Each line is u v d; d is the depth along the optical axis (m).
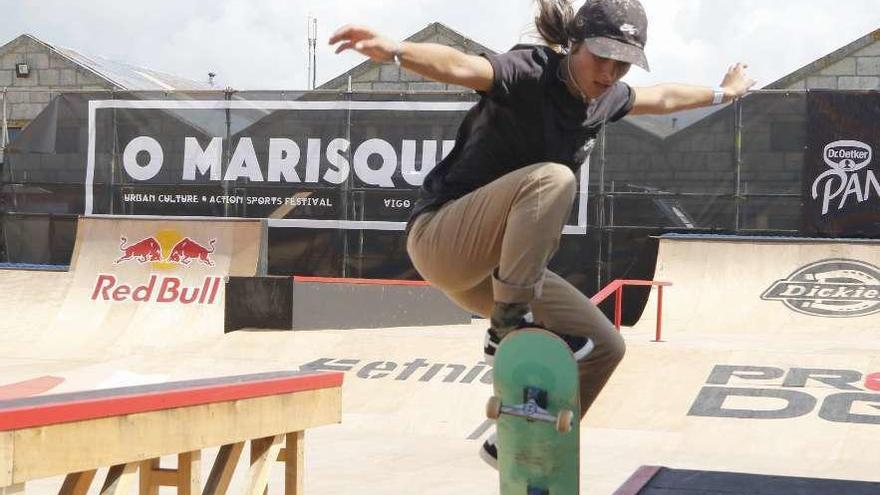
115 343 14.09
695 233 15.81
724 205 15.66
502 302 2.97
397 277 16.52
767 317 14.66
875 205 15.27
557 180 2.89
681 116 15.75
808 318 14.47
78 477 3.34
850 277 15.08
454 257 3.10
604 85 2.96
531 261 2.91
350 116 16.58
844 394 9.43
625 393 9.80
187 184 16.98
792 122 15.45
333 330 13.45
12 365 12.52
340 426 9.47
